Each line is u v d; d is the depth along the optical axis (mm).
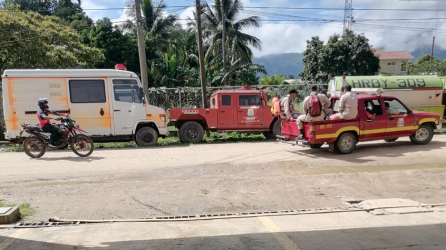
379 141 12016
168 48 35312
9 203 5789
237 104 13422
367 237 4203
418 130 10914
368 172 7801
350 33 30547
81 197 6203
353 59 29484
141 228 4605
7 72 11227
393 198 6164
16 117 11297
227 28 32469
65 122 9984
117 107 12031
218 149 11352
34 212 5438
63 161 9445
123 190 6625
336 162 9000
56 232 4445
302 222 4824
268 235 4289
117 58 30219
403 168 8344
